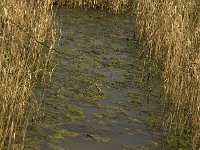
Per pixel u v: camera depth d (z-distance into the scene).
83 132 6.91
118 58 11.13
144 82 9.68
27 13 9.98
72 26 13.57
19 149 5.99
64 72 9.50
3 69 6.77
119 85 9.29
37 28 9.49
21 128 6.67
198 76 7.67
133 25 15.11
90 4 16.55
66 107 7.76
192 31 11.15
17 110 6.88
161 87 9.52
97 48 11.70
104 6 16.86
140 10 13.63
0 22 8.00
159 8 12.88
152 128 7.46
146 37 12.59
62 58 10.36
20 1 10.34
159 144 6.91
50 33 10.85
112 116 7.70
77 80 9.16
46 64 8.80
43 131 6.73
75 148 6.35
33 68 9.06
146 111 8.14
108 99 8.45
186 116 7.32
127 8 17.12
